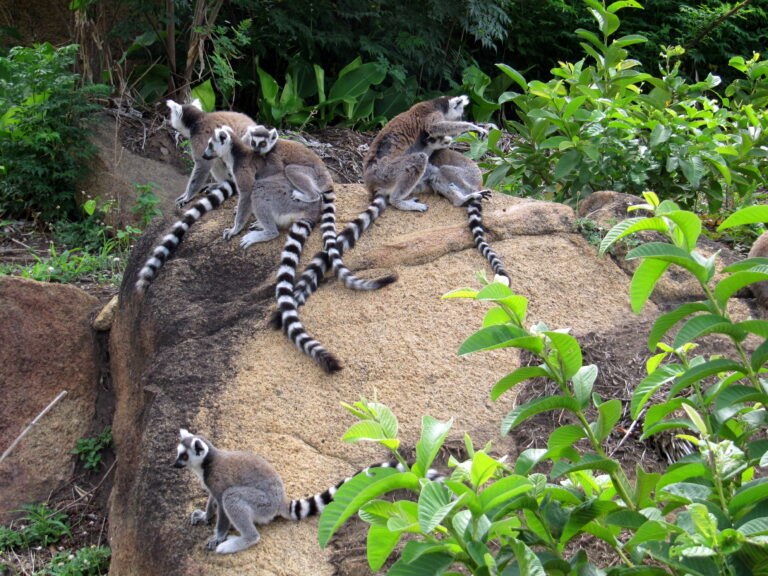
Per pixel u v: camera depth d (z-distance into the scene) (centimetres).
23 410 680
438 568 280
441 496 272
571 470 321
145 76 1236
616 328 576
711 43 1584
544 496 330
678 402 335
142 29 1217
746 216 319
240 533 436
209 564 432
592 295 601
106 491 648
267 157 677
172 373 554
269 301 609
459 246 637
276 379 540
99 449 671
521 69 1609
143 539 468
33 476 655
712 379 535
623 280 614
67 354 709
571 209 678
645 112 848
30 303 712
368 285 597
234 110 1350
